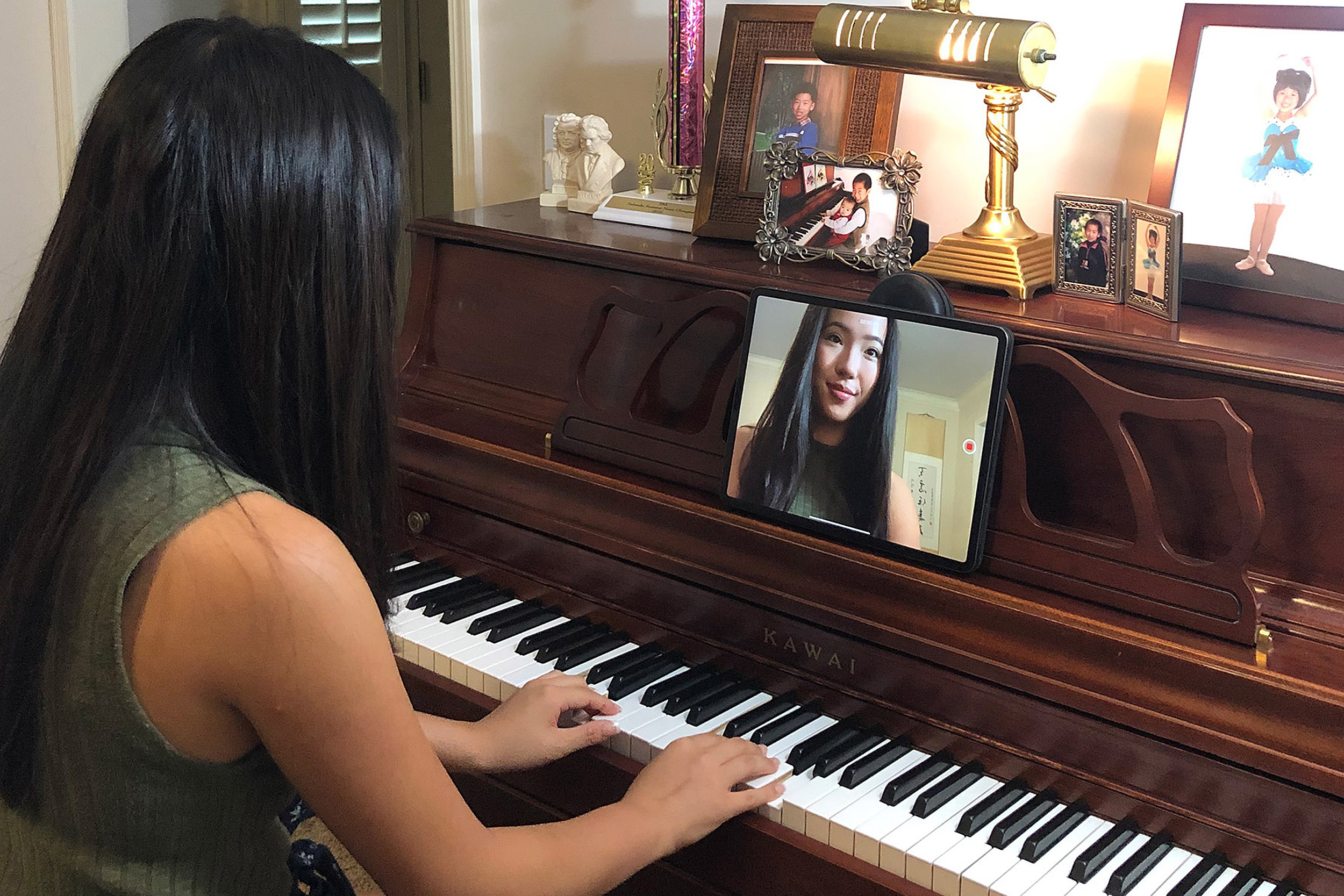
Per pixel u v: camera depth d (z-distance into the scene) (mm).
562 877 1059
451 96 2523
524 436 1766
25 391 926
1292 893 1087
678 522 1515
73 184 923
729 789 1223
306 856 1097
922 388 1357
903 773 1284
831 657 1386
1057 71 1729
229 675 900
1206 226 1463
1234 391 1231
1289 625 1197
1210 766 1132
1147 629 1214
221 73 902
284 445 969
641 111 2256
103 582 892
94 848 983
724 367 1591
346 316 960
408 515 1801
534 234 1834
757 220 1772
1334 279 1357
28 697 956
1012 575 1326
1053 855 1153
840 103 1710
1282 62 1393
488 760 1316
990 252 1498
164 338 899
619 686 1441
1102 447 1317
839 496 1417
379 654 939
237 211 894
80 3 3018
